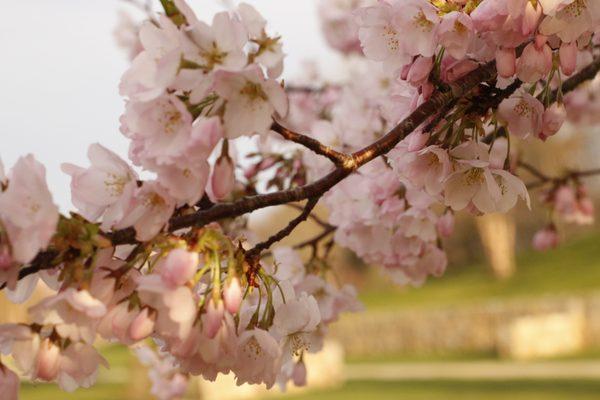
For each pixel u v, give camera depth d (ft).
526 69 1.95
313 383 21.18
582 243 46.01
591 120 5.77
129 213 1.77
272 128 1.86
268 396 19.95
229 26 1.73
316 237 3.42
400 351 29.96
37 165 1.66
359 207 3.20
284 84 1.78
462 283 45.44
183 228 1.88
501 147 2.85
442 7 1.99
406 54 2.03
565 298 27.22
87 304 1.71
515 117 2.16
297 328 2.06
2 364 1.76
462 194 2.11
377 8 2.06
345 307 3.31
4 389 1.75
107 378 22.50
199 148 1.72
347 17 7.00
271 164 3.49
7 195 1.66
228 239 1.84
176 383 4.72
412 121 1.99
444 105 2.03
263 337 1.93
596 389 17.65
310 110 6.46
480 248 49.49
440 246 3.31
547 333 25.72
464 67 2.01
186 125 1.73
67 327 1.74
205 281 1.89
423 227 3.07
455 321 28.84
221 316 1.79
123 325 1.78
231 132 1.75
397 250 3.19
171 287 1.75
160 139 1.75
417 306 40.81
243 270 1.90
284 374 3.26
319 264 3.40
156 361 4.61
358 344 31.09
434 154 2.11
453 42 1.96
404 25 1.98
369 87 4.74
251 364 1.93
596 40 2.77
